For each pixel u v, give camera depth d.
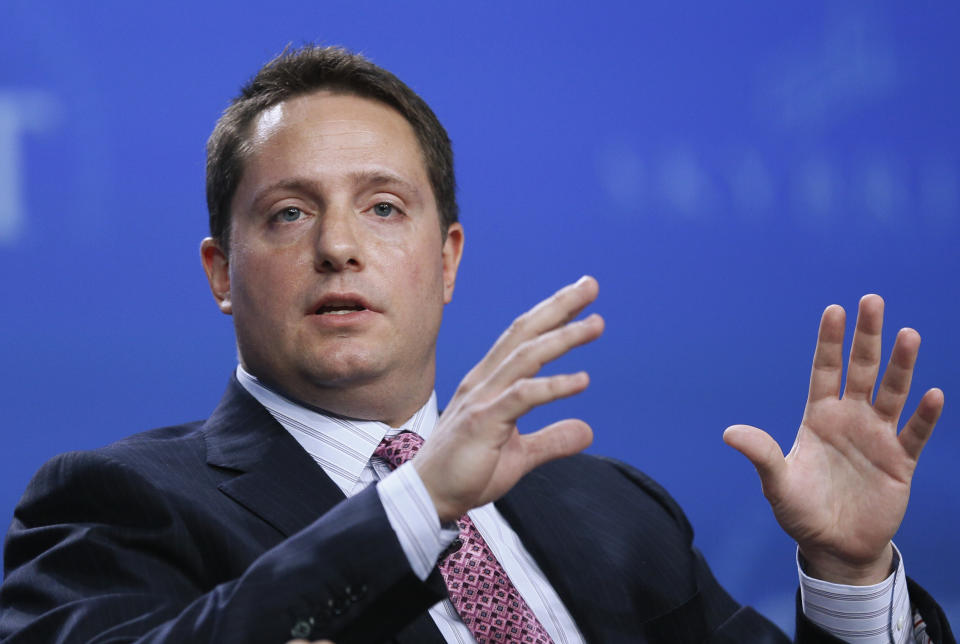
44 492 6.14
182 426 7.01
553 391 4.64
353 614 4.71
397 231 6.56
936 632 6.38
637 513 7.29
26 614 5.60
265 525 5.98
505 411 4.68
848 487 6.19
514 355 4.80
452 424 4.81
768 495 6.14
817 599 6.32
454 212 7.35
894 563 6.41
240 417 6.59
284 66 6.90
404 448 6.46
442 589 4.83
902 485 6.12
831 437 6.24
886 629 6.26
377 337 6.37
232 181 6.74
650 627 6.77
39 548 5.97
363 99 6.79
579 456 7.67
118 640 5.14
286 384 6.53
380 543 4.74
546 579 6.60
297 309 6.36
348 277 6.34
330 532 4.81
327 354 6.32
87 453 6.17
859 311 6.16
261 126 6.69
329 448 6.48
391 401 6.62
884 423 6.16
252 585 4.76
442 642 5.80
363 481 6.44
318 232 6.38
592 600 6.55
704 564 7.46
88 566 5.70
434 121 7.13
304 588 4.70
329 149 6.50
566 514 7.00
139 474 6.00
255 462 6.26
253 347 6.55
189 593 5.73
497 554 6.55
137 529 5.86
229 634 4.63
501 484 4.84
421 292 6.58
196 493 6.05
